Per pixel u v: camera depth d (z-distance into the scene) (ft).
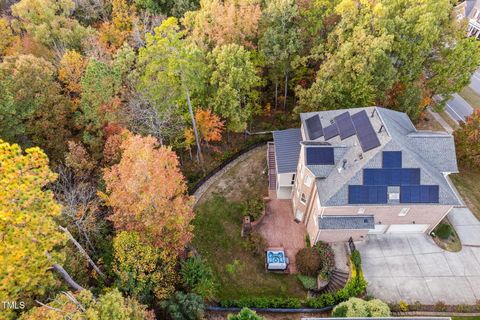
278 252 111.14
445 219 116.88
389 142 97.55
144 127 127.44
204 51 135.95
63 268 83.46
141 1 186.80
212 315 94.27
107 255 100.12
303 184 112.57
